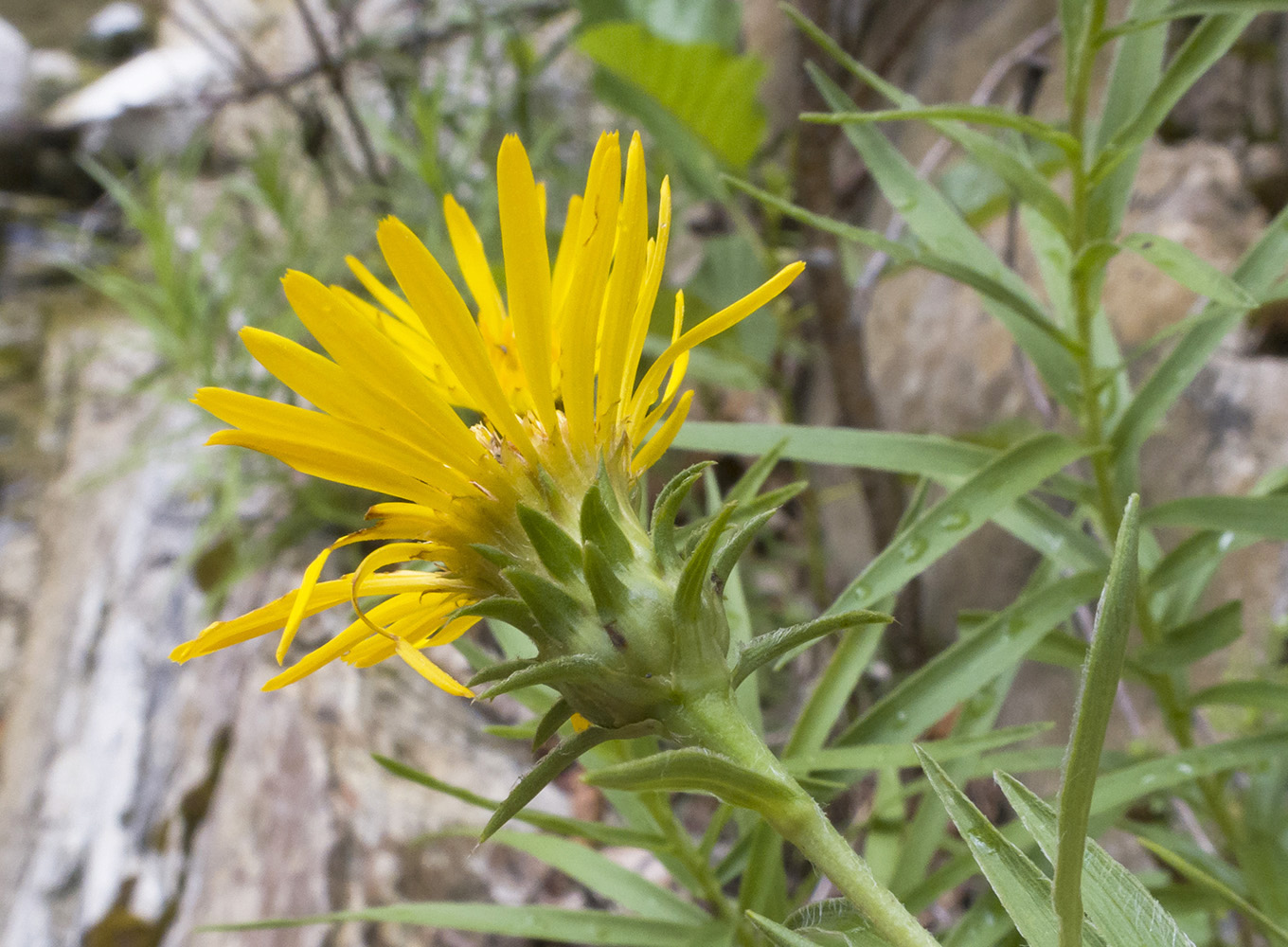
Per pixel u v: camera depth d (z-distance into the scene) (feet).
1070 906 0.21
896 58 0.82
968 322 0.97
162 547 1.35
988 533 0.85
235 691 1.01
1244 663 0.62
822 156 0.69
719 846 0.74
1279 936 0.28
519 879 0.72
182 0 3.00
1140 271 0.82
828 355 0.73
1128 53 0.39
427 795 0.79
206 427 1.04
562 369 0.27
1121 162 0.38
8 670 1.48
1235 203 0.85
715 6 0.79
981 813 0.25
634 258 0.26
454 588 0.27
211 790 0.96
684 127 0.79
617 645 0.25
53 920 0.97
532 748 0.26
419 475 0.26
